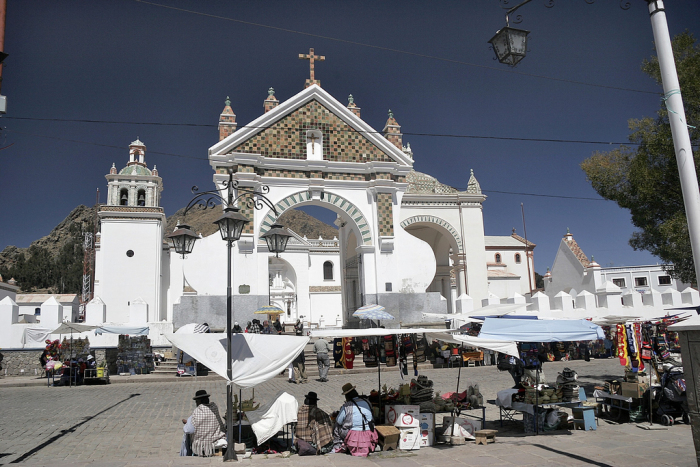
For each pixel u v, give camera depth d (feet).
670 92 22.25
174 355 73.46
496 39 29.55
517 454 27.40
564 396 35.76
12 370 69.36
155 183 141.69
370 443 29.01
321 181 74.95
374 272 76.02
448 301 113.29
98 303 75.00
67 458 27.53
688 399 19.13
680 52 49.52
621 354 40.68
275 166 73.67
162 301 131.95
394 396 33.71
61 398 50.42
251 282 70.18
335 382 58.75
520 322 35.76
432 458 27.27
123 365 69.92
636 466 24.27
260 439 28.76
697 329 18.70
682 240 47.57
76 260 269.85
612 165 56.08
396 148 79.00
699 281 20.86
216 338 28.81
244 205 70.49
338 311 172.65
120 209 127.34
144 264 126.31
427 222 102.12
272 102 77.30
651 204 52.75
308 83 78.48
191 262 69.10
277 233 34.71
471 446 29.99
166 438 32.55
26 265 268.82
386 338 46.55
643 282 149.69
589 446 28.81
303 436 29.25
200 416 28.19
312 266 174.29
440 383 55.57
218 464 25.70
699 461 18.58
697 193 21.27
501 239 166.61
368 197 77.92
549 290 138.92
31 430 34.96
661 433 31.73
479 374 63.05
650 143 49.98
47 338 71.87
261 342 29.22
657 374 38.37
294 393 50.67
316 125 76.43
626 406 36.63
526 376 34.91
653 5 22.95
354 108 82.02
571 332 34.65
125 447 30.25
